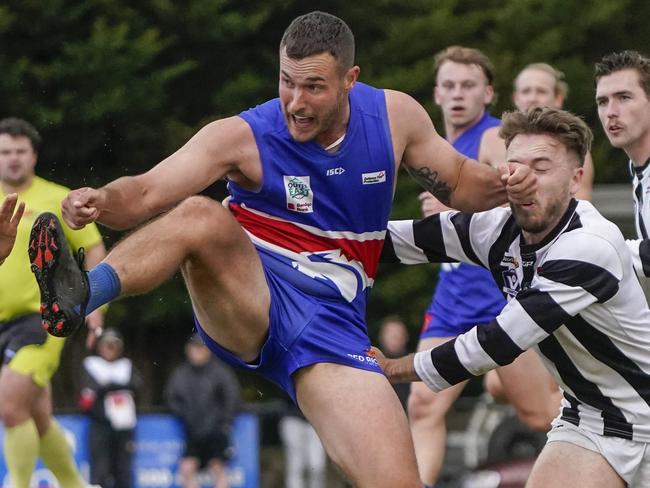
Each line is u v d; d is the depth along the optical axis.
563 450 18.12
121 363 38.56
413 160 18.00
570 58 64.56
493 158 26.36
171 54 60.66
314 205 17.36
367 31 64.69
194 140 16.84
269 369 17.95
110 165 59.47
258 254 17.44
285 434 42.34
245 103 60.44
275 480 42.44
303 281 17.61
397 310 61.53
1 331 27.86
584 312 17.58
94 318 27.61
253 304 17.14
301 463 42.16
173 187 16.30
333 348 17.50
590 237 17.36
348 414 17.05
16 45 58.31
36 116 56.41
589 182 24.42
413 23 62.75
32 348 27.55
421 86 61.78
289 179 17.20
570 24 64.31
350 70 16.78
